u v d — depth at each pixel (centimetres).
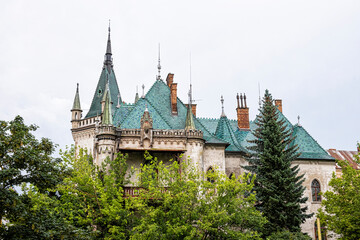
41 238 2341
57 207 3294
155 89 5116
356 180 3931
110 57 5756
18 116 2581
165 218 3559
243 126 5731
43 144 2628
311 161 5306
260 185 4441
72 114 5328
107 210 3431
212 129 5697
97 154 4369
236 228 4156
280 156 4403
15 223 2498
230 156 5066
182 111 5025
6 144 2380
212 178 4128
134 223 3631
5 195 2189
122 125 4597
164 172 3706
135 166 4434
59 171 2595
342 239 3775
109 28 5944
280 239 3772
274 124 4544
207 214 3503
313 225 5075
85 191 3659
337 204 3916
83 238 2567
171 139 4522
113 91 5597
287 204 4091
